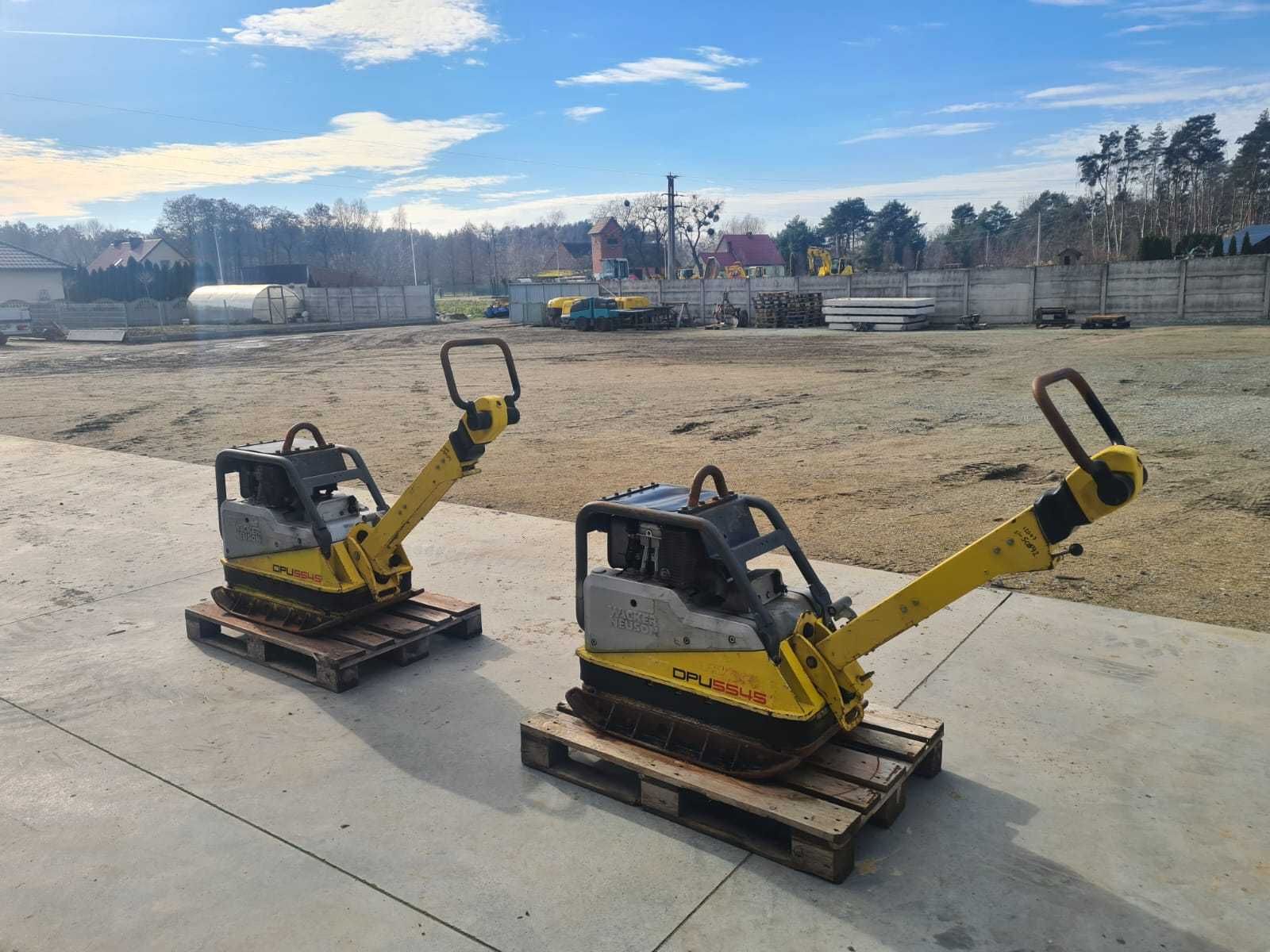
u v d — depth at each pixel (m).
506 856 3.76
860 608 6.48
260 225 121.38
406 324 54.38
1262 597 6.48
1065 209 107.31
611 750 4.19
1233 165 86.00
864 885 3.52
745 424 15.63
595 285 51.88
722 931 3.28
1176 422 13.38
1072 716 4.81
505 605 6.79
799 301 42.34
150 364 31.86
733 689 3.97
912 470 11.34
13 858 3.80
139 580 7.60
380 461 13.43
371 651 5.48
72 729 4.96
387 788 4.31
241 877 3.65
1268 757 4.36
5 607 6.98
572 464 12.69
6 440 15.51
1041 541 3.25
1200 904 3.36
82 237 164.75
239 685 5.52
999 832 3.85
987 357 24.83
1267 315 32.59
